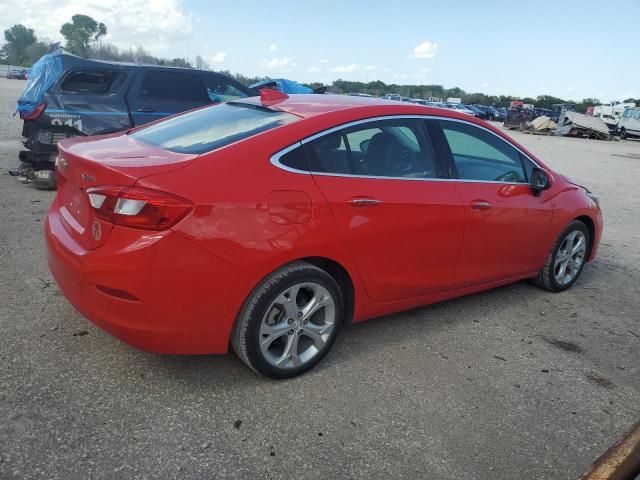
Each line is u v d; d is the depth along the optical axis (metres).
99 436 2.52
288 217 2.88
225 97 8.67
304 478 2.39
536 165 4.52
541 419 2.96
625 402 3.21
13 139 11.86
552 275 4.80
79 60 7.39
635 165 19.30
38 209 6.28
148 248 2.54
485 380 3.31
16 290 3.96
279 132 3.03
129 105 7.68
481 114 58.91
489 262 4.11
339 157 3.19
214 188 2.69
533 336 4.00
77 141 3.45
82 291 2.70
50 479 2.24
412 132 3.63
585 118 38.94
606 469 2.56
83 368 3.04
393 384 3.17
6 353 3.11
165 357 3.22
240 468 2.41
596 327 4.26
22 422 2.55
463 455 2.62
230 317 2.81
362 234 3.19
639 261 6.25
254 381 3.07
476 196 3.84
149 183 2.57
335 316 3.22
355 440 2.66
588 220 5.01
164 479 2.30
